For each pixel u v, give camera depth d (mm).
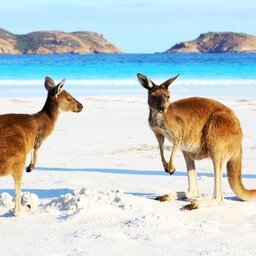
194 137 8055
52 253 5715
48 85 8359
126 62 64000
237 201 8250
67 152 13031
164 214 7293
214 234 6398
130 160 12102
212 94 25969
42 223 6898
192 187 8367
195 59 76062
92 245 5957
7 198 7852
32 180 9938
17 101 22484
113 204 7625
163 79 35812
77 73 41406
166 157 12438
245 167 11578
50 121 8086
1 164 7055
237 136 8062
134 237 6238
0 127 7109
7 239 6254
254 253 5773
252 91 27562
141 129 16469
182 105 8117
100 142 14352
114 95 25438
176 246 5949
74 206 7418
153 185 9562
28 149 7535
